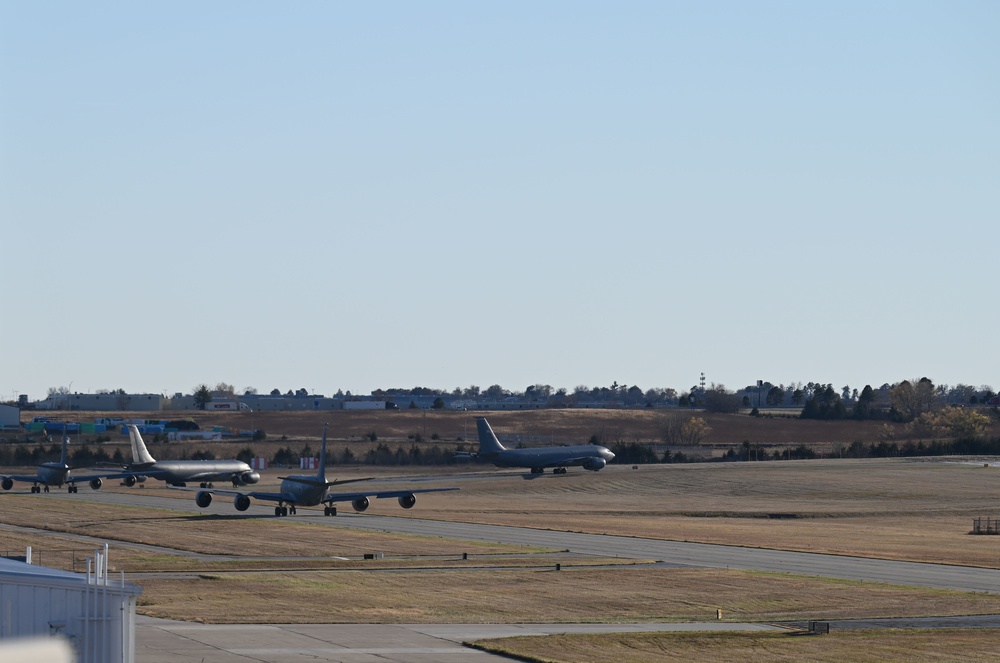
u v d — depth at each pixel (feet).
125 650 220.64
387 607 458.09
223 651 339.16
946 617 473.26
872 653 388.57
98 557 227.61
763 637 411.34
